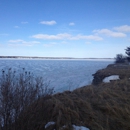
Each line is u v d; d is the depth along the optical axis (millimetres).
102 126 4820
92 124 4887
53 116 5145
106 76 21578
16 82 4227
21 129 3922
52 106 5625
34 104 4504
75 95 7793
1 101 3717
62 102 6262
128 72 21578
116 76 19141
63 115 5168
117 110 5801
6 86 3758
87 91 8820
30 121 4219
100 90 8953
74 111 5422
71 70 37656
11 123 3803
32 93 4426
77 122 4941
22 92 4090
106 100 6984
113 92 8102
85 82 19594
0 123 3707
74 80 21141
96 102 6648
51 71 33938
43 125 4578
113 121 5160
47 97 5789
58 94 7852
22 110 4078
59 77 24375
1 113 3699
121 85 10539
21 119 3990
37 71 32375
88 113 5520
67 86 16188
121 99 7211
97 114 5551
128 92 8305
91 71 35656
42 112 4875
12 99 3818
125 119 5289
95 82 19250
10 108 3791
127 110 5680
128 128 4770
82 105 6230
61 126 4645
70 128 4566
